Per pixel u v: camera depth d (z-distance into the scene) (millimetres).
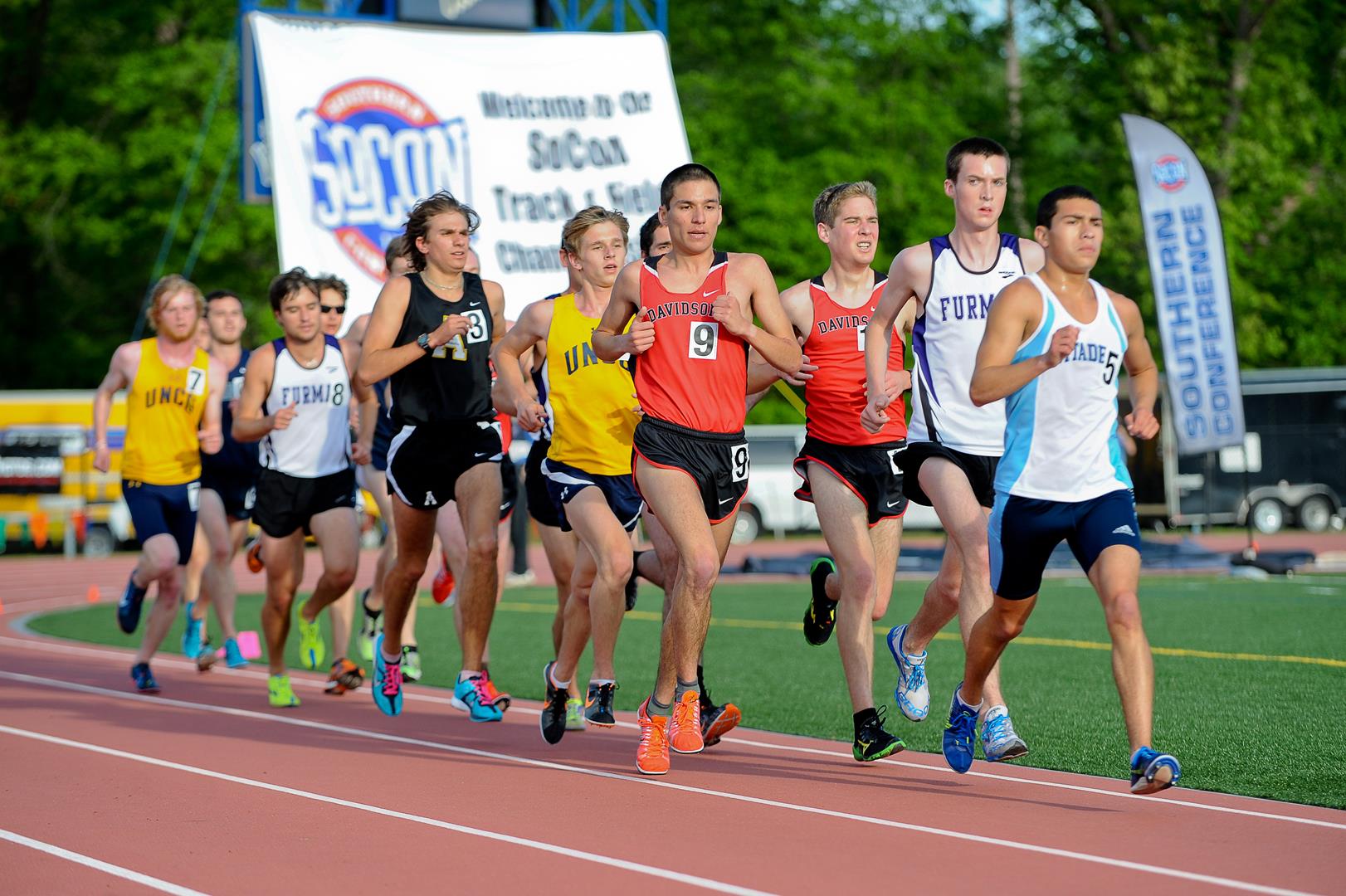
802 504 110500
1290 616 44750
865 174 117000
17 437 99938
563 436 24312
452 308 25922
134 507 33000
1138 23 122250
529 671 36625
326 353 30469
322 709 30516
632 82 63594
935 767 22781
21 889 16031
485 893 15414
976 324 21891
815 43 126562
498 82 61938
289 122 58531
